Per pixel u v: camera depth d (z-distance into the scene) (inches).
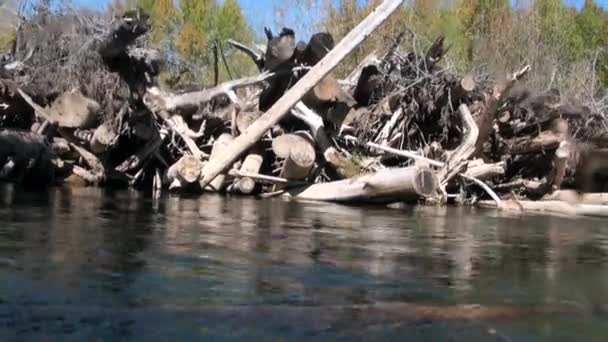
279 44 748.6
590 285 243.4
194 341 156.7
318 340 161.5
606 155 794.8
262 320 176.2
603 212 706.2
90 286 203.8
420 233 406.6
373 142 774.5
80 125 700.7
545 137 783.1
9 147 654.5
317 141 732.0
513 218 573.9
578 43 1587.1
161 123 797.2
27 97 701.9
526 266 286.7
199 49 1441.9
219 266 249.0
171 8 1512.1
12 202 463.8
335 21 1409.9
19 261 236.4
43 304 181.2
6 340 151.3
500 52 1296.8
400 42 856.3
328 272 247.6
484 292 223.8
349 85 850.1
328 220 461.1
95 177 722.2
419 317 186.5
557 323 186.2
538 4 1521.9
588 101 839.1
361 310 191.2
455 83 767.7
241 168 719.7
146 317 173.6
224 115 804.0
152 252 273.4
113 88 713.6
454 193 764.0
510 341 167.5
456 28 1323.8
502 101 722.8
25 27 750.5
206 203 559.5
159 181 735.1
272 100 793.6
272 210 523.2
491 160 813.9
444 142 804.6
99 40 706.2
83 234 315.9
